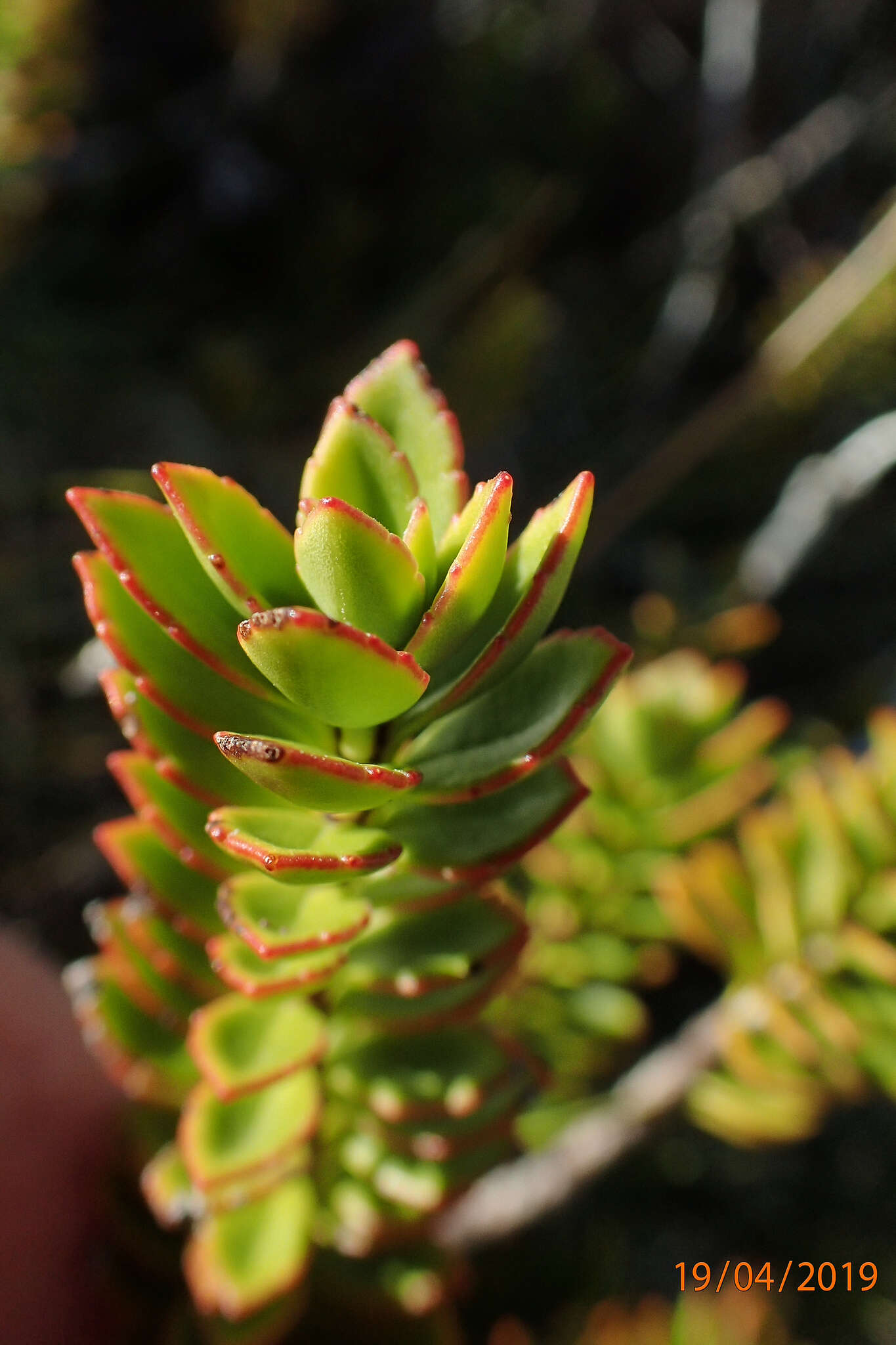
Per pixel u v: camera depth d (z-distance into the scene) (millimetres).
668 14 514
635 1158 260
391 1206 117
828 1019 142
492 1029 114
